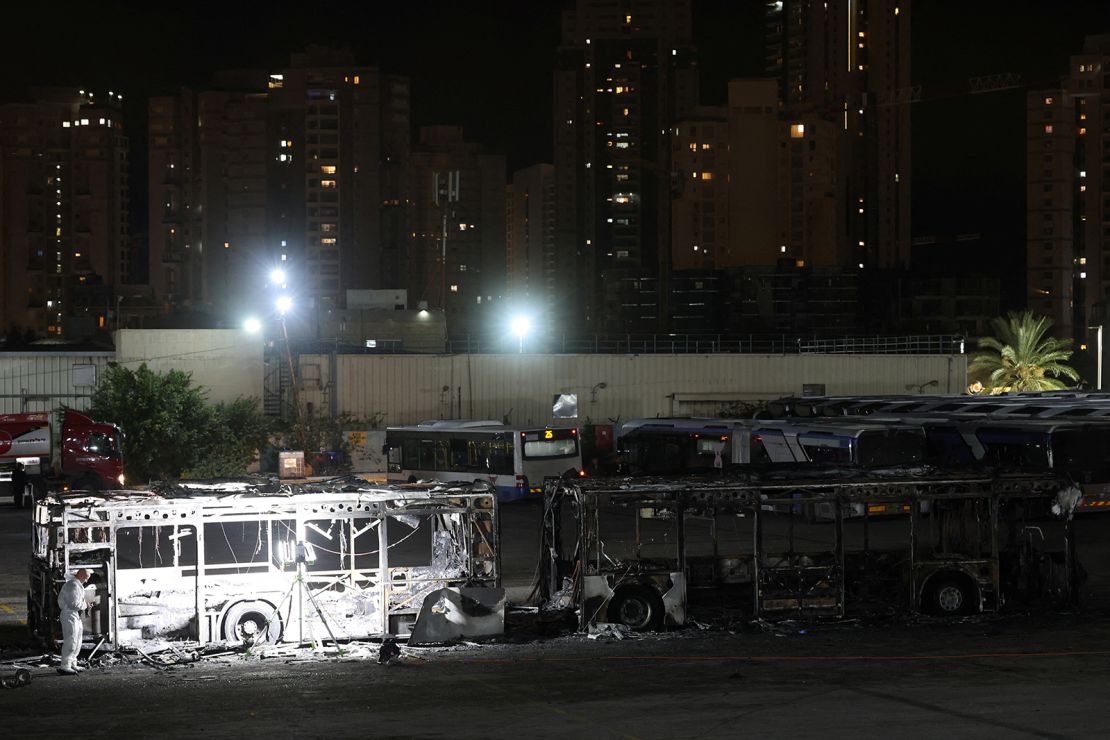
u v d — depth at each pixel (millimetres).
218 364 77875
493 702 19516
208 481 29016
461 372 85312
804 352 103375
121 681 22141
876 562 30422
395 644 24797
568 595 29156
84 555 26109
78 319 106938
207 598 26125
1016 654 23375
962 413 63531
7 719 18688
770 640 25781
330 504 26766
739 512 29391
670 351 97750
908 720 17656
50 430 65812
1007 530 31219
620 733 17141
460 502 28016
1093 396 77500
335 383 81750
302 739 17016
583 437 83875
